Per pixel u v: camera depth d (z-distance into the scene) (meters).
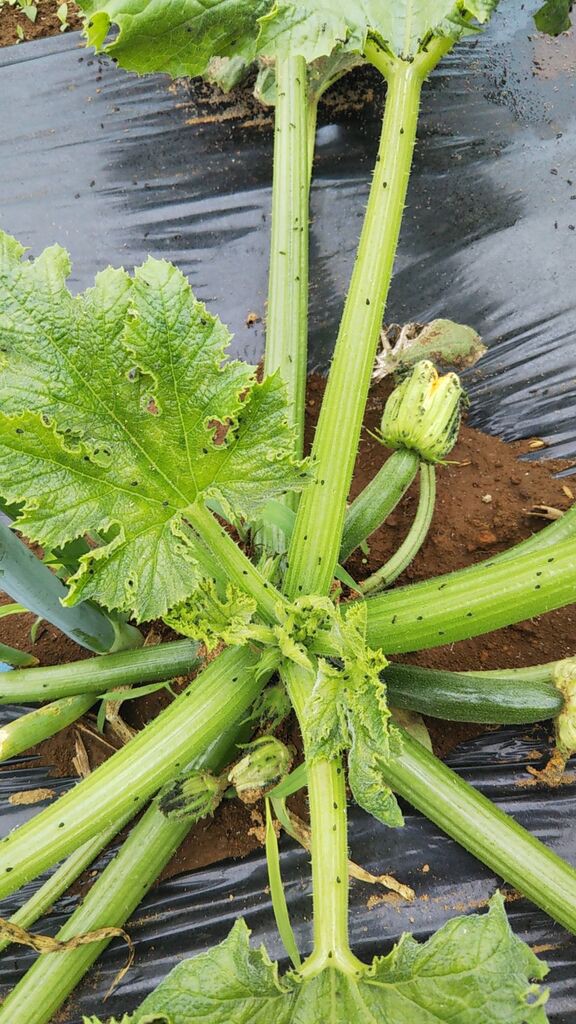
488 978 0.45
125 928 0.67
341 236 0.93
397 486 0.65
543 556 0.53
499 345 0.88
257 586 0.54
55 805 0.51
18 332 0.46
